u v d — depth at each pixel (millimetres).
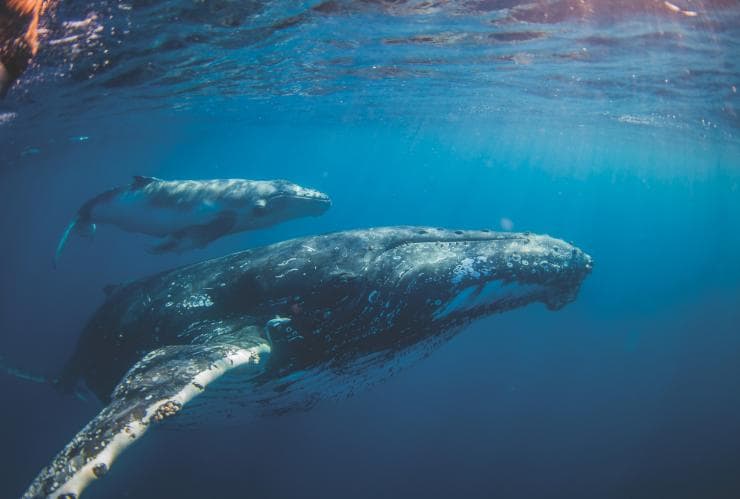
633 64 14555
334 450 19859
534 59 15289
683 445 21766
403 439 21172
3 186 52625
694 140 29766
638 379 29016
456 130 42438
